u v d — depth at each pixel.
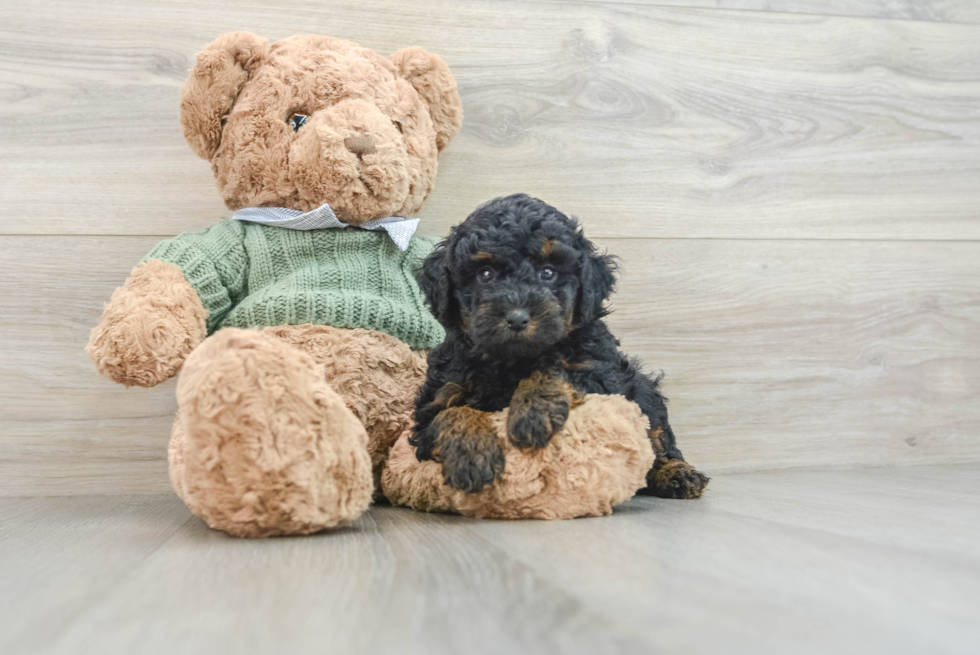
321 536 1.49
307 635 0.86
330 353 1.87
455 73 2.53
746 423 2.67
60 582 1.14
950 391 2.81
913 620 0.88
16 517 1.87
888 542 1.33
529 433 1.58
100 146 2.36
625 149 2.62
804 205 2.73
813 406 2.71
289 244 2.03
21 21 2.32
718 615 0.90
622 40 2.62
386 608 0.96
